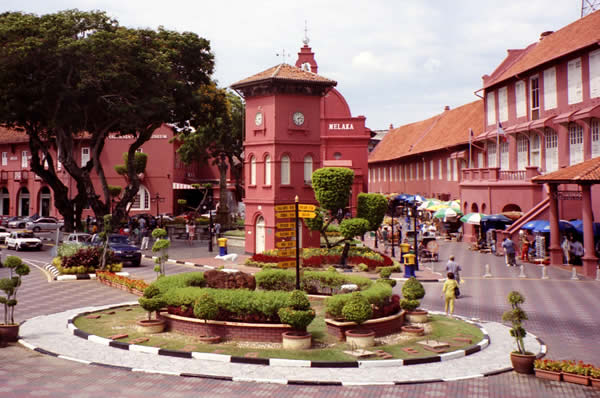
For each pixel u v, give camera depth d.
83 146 57.38
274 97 30.89
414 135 67.19
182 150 51.91
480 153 45.38
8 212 62.25
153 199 53.12
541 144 35.56
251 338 13.20
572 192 30.55
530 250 30.47
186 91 38.09
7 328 13.36
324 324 14.93
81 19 34.16
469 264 29.33
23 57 31.77
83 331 14.12
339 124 53.62
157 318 14.84
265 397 9.78
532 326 15.88
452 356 12.48
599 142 30.19
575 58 32.19
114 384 10.38
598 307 18.50
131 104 34.25
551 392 10.23
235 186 63.31
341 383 10.54
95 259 24.98
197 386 10.34
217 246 38.06
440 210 40.91
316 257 27.11
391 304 15.36
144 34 37.38
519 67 39.00
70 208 40.81
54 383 10.39
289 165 31.19
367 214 27.61
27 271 14.09
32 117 35.41
